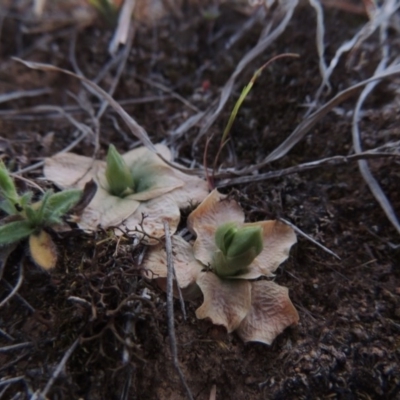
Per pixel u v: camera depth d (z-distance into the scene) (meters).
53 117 0.19
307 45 0.19
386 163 0.16
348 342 0.13
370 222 0.15
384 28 0.18
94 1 0.21
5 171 0.13
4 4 0.23
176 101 0.19
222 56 0.20
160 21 0.21
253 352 0.13
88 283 0.12
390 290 0.14
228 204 0.15
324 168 0.16
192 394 0.12
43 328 0.13
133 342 0.12
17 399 0.12
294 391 0.12
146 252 0.14
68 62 0.21
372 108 0.17
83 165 0.16
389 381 0.13
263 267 0.13
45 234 0.13
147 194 0.15
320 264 0.14
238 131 0.18
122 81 0.20
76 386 0.12
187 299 0.13
